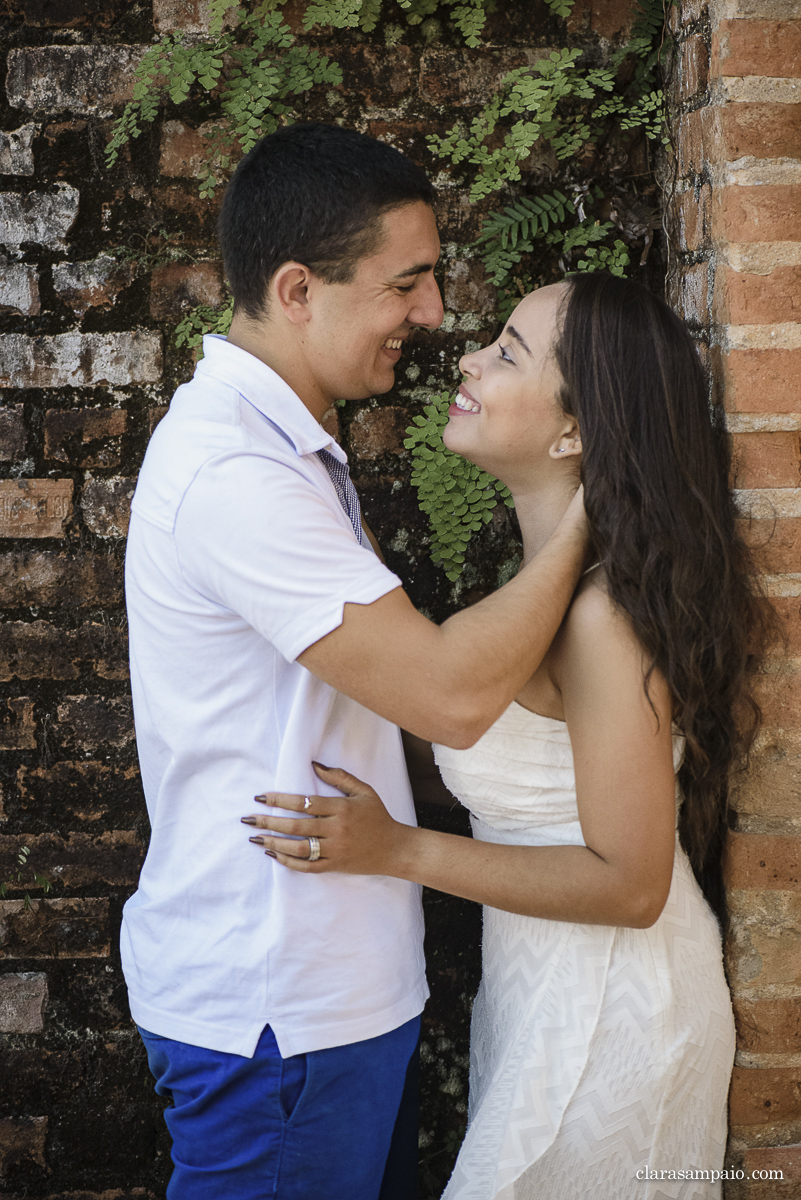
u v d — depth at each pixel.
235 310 1.40
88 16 1.75
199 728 1.29
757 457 1.49
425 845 1.32
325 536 1.15
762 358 1.48
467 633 1.16
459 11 1.74
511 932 1.49
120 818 1.86
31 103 1.76
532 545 1.56
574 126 1.78
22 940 1.87
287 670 1.28
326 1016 1.27
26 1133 1.88
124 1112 1.89
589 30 1.79
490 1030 1.55
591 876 1.30
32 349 1.80
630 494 1.35
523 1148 1.36
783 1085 1.58
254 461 1.18
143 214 1.78
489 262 1.79
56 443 1.81
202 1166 1.31
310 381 1.38
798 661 1.51
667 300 1.78
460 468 1.79
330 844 1.25
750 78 1.47
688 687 1.33
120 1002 1.88
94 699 1.84
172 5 1.75
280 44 1.69
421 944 1.43
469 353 1.66
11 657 1.84
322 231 1.27
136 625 1.32
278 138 1.33
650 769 1.31
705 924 1.51
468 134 1.79
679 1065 1.38
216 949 1.28
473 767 1.45
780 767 1.53
